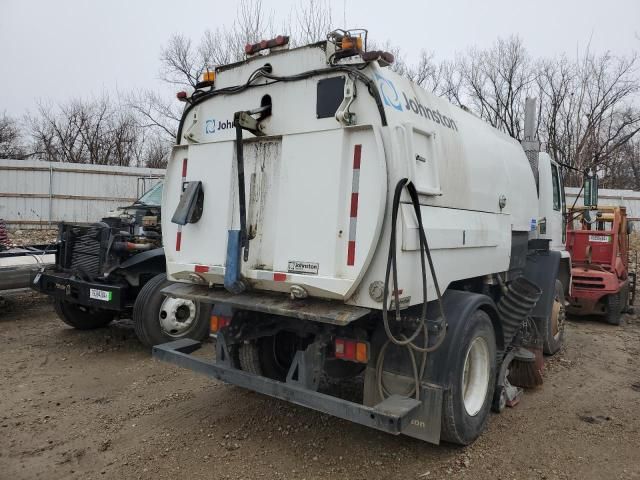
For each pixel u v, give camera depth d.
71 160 32.66
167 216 4.22
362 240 3.13
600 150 23.97
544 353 6.27
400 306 3.14
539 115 25.44
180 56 22.56
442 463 3.58
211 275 3.80
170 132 25.33
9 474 3.39
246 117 3.55
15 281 7.25
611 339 7.54
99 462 3.55
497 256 4.70
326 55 3.41
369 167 3.13
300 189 3.39
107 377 5.27
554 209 6.71
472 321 3.66
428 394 3.38
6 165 17.89
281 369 4.39
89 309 7.03
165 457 3.62
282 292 3.53
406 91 3.57
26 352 6.08
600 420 4.44
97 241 6.18
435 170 3.61
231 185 3.78
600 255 8.83
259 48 3.71
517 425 4.27
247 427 4.10
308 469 3.47
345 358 3.48
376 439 3.92
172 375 5.33
